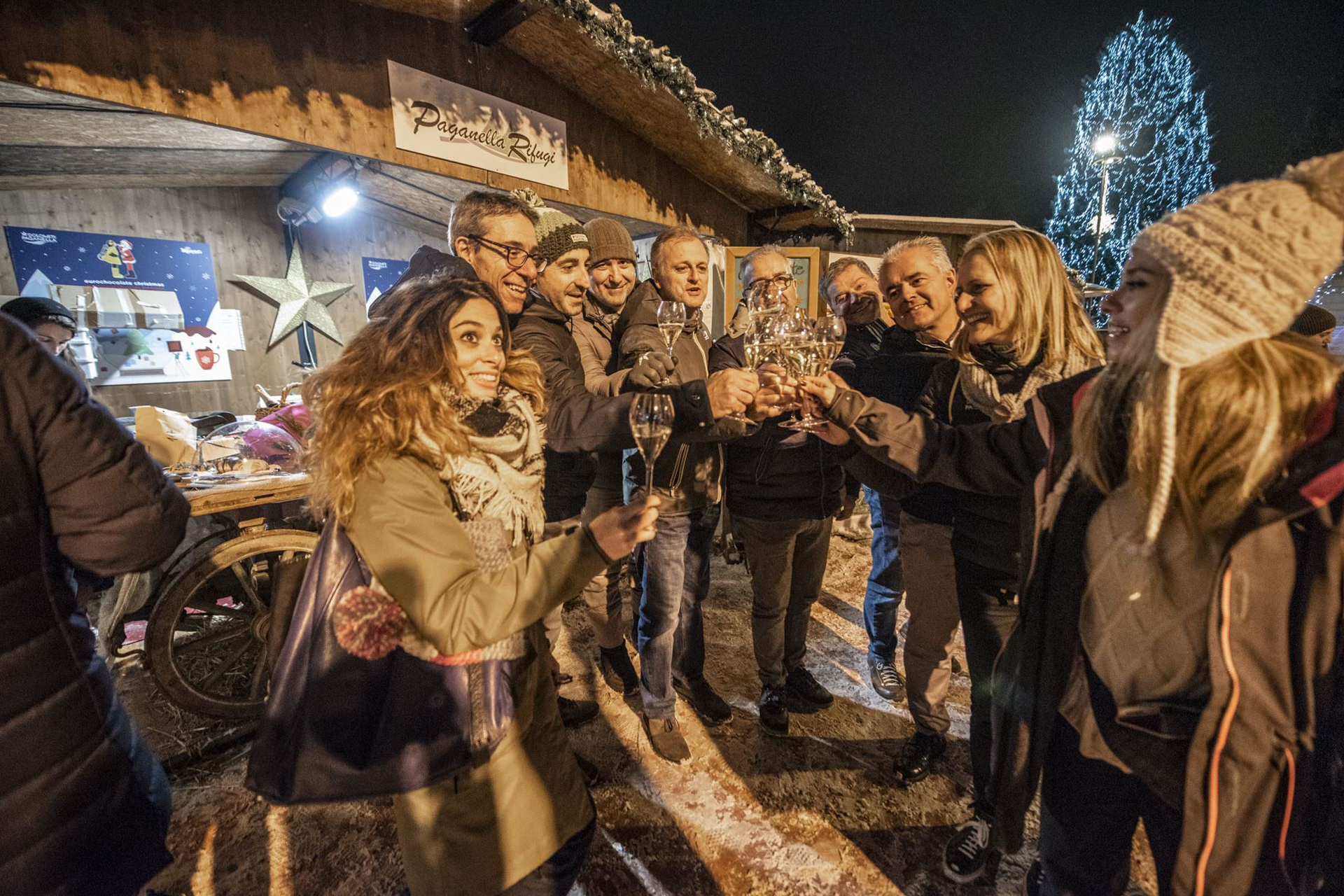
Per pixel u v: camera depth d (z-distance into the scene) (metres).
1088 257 14.80
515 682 1.13
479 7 2.93
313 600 1.01
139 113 2.47
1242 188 0.75
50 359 0.85
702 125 3.40
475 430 1.06
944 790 2.04
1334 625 0.81
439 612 0.89
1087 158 14.78
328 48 2.66
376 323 1.08
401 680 1.00
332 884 1.70
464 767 1.02
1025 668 1.16
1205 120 13.39
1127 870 1.18
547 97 3.56
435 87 3.02
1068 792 1.15
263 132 2.49
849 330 2.86
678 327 1.75
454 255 1.63
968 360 1.59
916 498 1.88
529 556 0.95
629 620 3.24
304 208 5.01
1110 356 0.97
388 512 0.92
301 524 2.49
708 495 2.06
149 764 1.04
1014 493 1.29
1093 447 0.97
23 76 1.93
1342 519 0.77
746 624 3.23
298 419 2.63
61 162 3.43
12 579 0.81
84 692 0.90
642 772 2.13
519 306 1.78
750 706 2.51
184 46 2.26
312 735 0.98
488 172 3.31
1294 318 0.74
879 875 1.73
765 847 1.83
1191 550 0.87
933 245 2.05
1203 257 0.74
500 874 1.10
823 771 2.13
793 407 1.49
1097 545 1.01
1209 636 0.84
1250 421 0.75
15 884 0.82
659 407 1.01
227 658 2.63
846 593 3.63
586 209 3.96
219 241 5.08
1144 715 0.98
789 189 4.20
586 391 1.46
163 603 2.15
